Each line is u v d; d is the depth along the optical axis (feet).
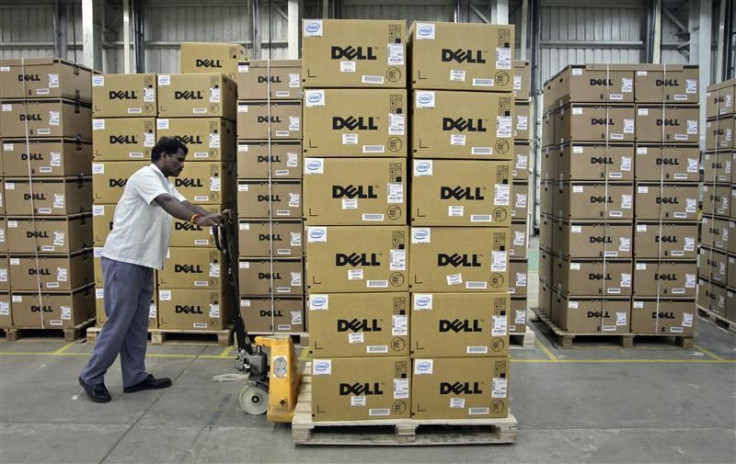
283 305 16.44
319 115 9.91
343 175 9.95
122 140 16.17
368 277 10.07
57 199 16.47
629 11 35.24
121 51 34.19
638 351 16.25
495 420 10.34
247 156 16.15
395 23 9.90
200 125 16.03
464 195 10.08
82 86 17.52
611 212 16.16
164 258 12.81
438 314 10.16
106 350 12.03
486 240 10.16
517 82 16.10
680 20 34.88
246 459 9.73
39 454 9.88
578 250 16.24
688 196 16.12
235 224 17.60
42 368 14.40
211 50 18.67
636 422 11.35
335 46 9.87
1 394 12.64
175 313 16.37
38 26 33.71
